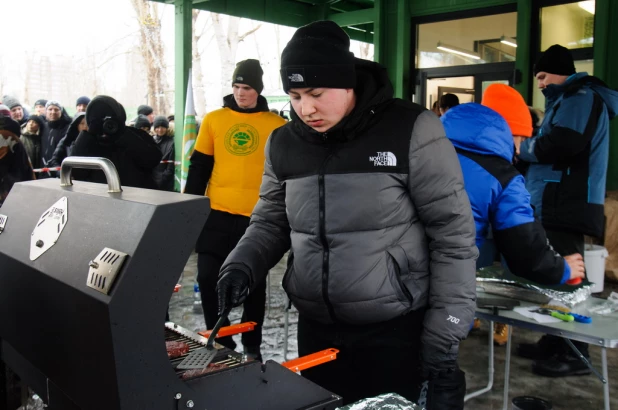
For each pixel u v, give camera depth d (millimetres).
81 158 1101
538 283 2082
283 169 1561
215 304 2770
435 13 6781
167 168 6516
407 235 1483
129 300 819
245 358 1073
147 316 841
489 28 6406
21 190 1279
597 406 2695
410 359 1528
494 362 3240
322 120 1396
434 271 1484
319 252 1500
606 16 5375
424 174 1428
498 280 2250
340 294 1467
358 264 1448
